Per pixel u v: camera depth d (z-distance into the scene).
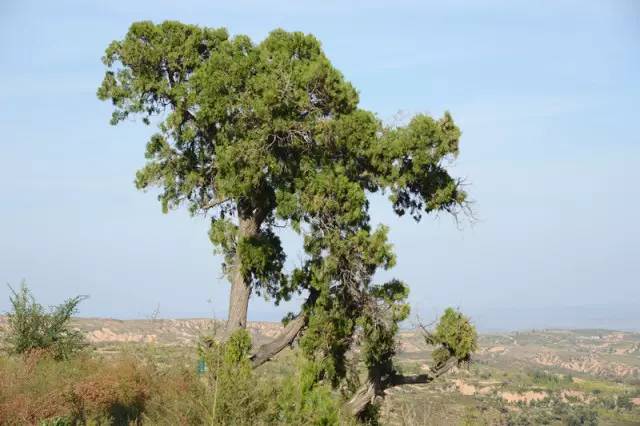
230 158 23.59
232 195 24.14
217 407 12.00
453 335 23.72
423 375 24.38
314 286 23.55
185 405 12.43
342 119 24.17
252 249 25.06
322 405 14.22
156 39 25.33
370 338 23.33
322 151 24.69
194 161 26.62
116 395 16.80
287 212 23.62
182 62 25.72
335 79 24.22
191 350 20.31
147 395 16.91
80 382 17.09
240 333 21.64
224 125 24.52
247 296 25.66
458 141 24.83
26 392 15.25
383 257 23.25
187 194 27.05
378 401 24.03
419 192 25.84
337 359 23.83
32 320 23.17
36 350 20.86
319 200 23.17
